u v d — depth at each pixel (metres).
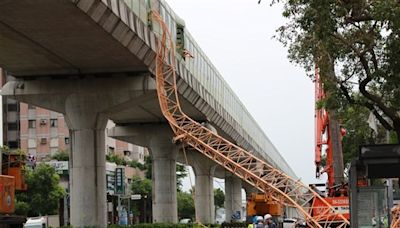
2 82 101.88
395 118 22.41
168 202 61.91
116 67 41.41
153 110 55.66
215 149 41.69
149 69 41.62
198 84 53.94
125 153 129.75
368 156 13.73
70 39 34.16
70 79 42.94
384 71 21.45
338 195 33.62
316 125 46.50
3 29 32.12
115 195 87.38
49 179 76.25
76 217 42.47
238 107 78.88
